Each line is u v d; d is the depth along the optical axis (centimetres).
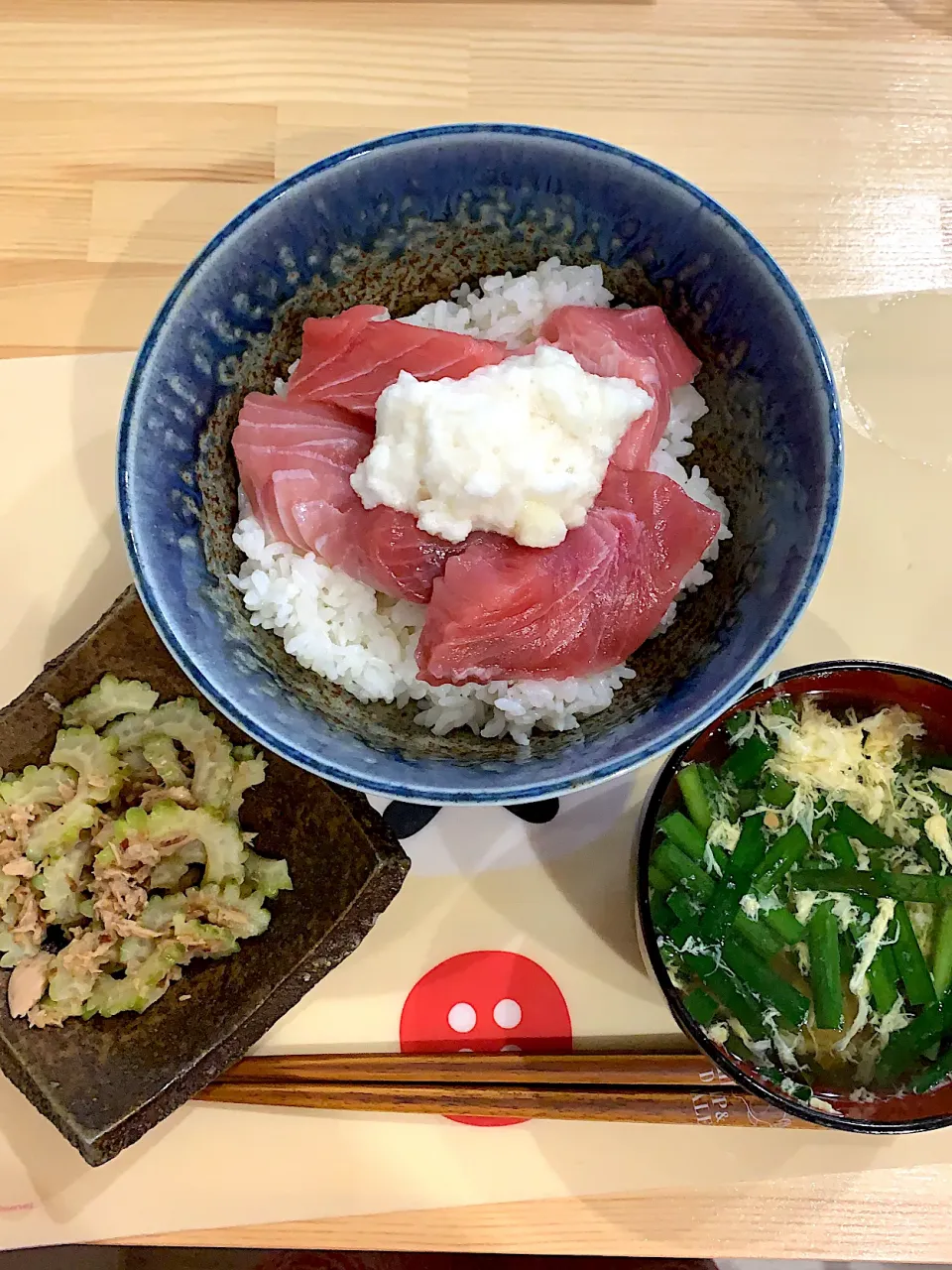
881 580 30
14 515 31
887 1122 23
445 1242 28
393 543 25
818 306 32
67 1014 27
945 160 33
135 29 33
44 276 32
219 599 26
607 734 25
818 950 27
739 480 27
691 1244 28
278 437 26
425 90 33
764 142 33
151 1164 29
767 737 28
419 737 27
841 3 33
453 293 29
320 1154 29
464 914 29
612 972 29
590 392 25
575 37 33
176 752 29
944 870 28
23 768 29
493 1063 28
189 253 33
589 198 25
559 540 25
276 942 28
